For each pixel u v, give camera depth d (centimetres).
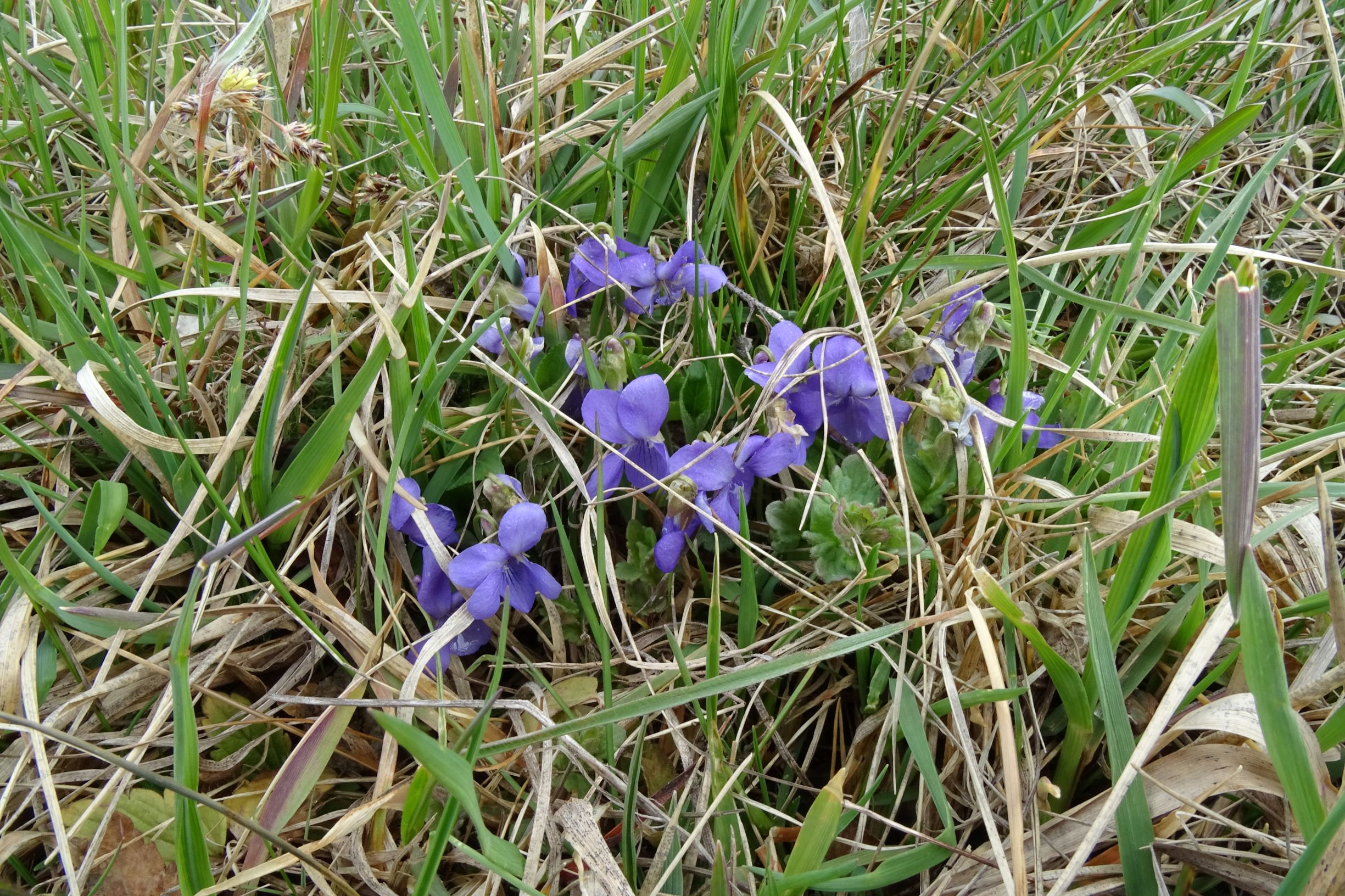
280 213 24
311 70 25
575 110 26
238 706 18
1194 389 16
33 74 21
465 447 21
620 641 20
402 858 17
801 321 23
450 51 25
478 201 22
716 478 19
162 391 21
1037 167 30
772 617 21
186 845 15
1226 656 19
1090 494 20
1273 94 33
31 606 18
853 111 25
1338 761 18
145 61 27
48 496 20
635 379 21
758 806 18
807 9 29
